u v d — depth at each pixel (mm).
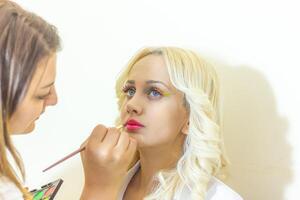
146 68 810
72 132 1184
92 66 1145
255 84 937
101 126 691
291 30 889
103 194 667
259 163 941
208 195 812
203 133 803
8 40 530
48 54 569
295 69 888
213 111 831
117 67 1108
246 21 938
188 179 800
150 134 792
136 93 812
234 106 964
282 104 906
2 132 537
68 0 1164
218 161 825
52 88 634
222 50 970
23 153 1251
